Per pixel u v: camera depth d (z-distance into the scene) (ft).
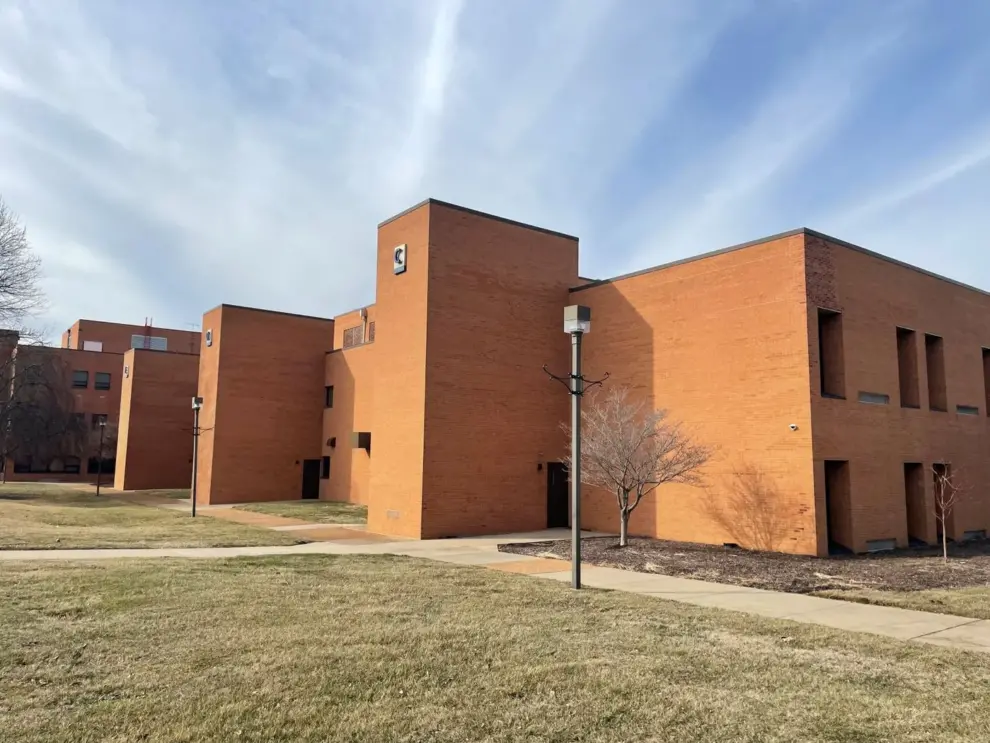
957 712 17.70
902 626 28.07
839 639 25.05
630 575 41.09
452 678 19.81
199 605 28.76
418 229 66.59
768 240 56.70
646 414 63.41
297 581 35.27
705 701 18.25
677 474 55.26
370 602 30.14
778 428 54.44
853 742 15.87
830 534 55.52
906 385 65.16
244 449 109.70
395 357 67.87
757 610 30.96
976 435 71.41
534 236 73.05
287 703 17.63
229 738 15.47
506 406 68.69
